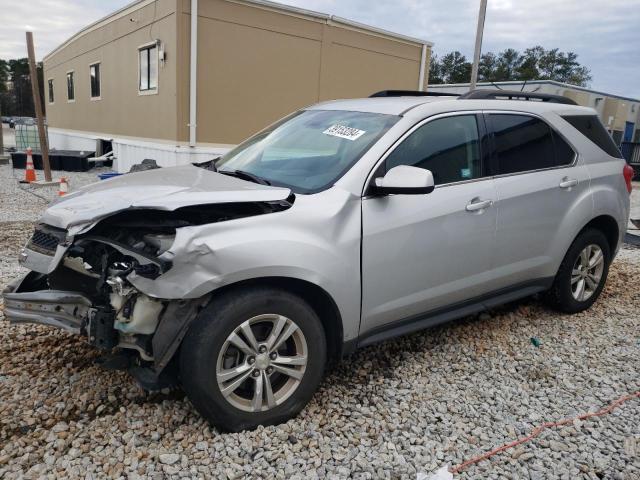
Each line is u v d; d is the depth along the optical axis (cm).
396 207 329
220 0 1118
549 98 473
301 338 296
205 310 271
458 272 368
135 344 277
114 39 1442
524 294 428
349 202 311
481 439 297
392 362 381
